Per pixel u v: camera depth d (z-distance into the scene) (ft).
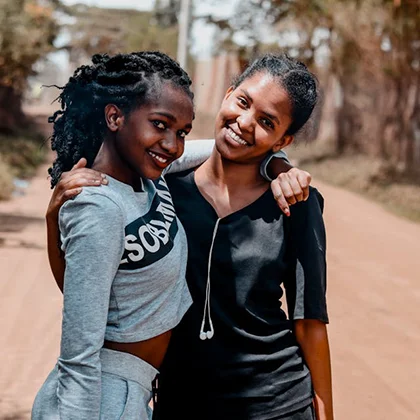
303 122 9.41
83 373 7.53
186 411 9.32
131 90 7.97
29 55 55.98
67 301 7.55
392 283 32.50
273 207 9.40
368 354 22.02
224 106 9.41
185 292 8.71
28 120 127.95
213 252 9.19
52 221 8.06
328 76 103.50
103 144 8.23
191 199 9.51
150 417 8.37
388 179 75.92
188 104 8.13
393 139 84.94
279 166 9.46
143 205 8.14
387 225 53.42
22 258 32.73
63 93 8.50
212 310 9.13
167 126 8.05
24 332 21.88
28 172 74.54
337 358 21.48
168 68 8.16
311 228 9.30
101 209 7.62
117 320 7.90
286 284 9.56
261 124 9.21
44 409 7.88
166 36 148.87
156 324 8.06
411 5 65.51
